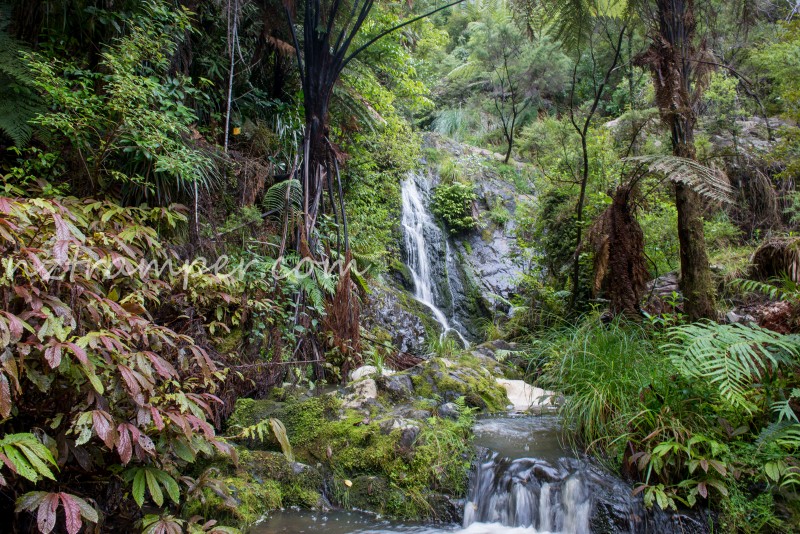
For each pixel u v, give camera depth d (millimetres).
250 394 3510
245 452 2838
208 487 2488
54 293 2084
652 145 5336
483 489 2619
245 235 4062
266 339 3678
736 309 4199
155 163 3398
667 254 5129
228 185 4207
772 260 4371
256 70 5184
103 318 2240
